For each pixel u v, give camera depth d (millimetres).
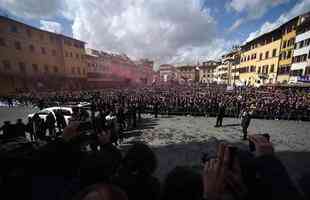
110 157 1605
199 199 1045
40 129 8898
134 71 81750
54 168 1822
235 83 52875
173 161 6777
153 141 9094
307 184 1198
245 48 49062
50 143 2074
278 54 35281
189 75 123625
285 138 9805
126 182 1407
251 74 44906
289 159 7023
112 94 27062
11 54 30531
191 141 9102
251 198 1118
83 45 47250
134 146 1632
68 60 41875
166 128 11781
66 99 21219
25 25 32531
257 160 1320
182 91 35531
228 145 1258
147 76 101750
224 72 69625
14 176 1876
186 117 15828
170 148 8133
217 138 9617
